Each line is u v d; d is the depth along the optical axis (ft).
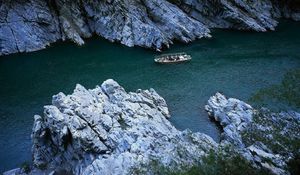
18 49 352.49
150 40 359.25
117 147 185.47
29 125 237.45
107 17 383.65
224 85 281.74
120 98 229.66
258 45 365.61
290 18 460.55
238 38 387.96
